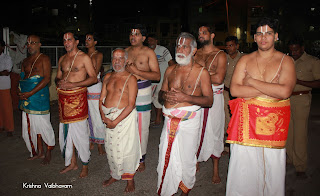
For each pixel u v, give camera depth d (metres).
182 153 3.34
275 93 2.77
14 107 7.91
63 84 4.03
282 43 30.86
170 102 3.18
